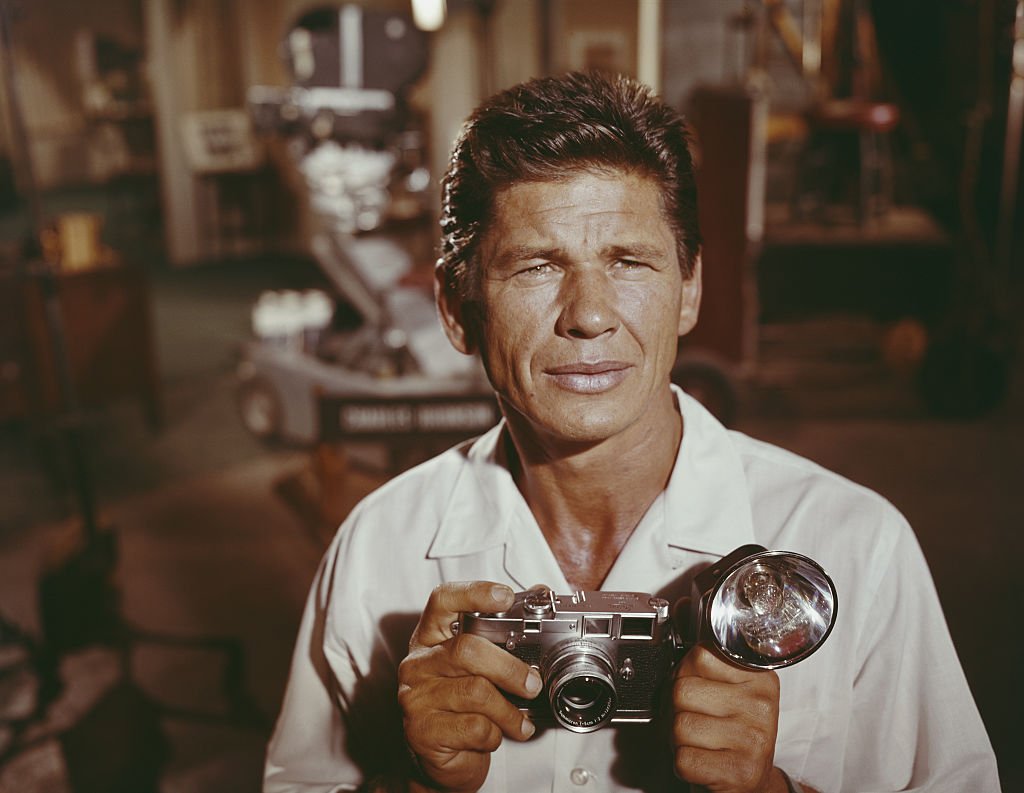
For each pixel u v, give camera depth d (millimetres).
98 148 15352
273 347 4965
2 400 4605
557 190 791
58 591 3025
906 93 7125
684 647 826
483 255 835
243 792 2514
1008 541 3771
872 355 6043
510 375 839
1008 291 7078
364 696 1044
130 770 2594
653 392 832
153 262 9758
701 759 785
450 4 5312
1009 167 4961
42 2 10516
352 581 1041
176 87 9266
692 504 928
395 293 4426
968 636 3119
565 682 792
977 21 6453
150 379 5242
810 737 908
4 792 2510
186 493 4516
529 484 958
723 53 5500
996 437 4891
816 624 769
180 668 3092
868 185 5844
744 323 5211
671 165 821
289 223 9867
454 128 5637
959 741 894
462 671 810
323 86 5824
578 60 5629
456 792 884
